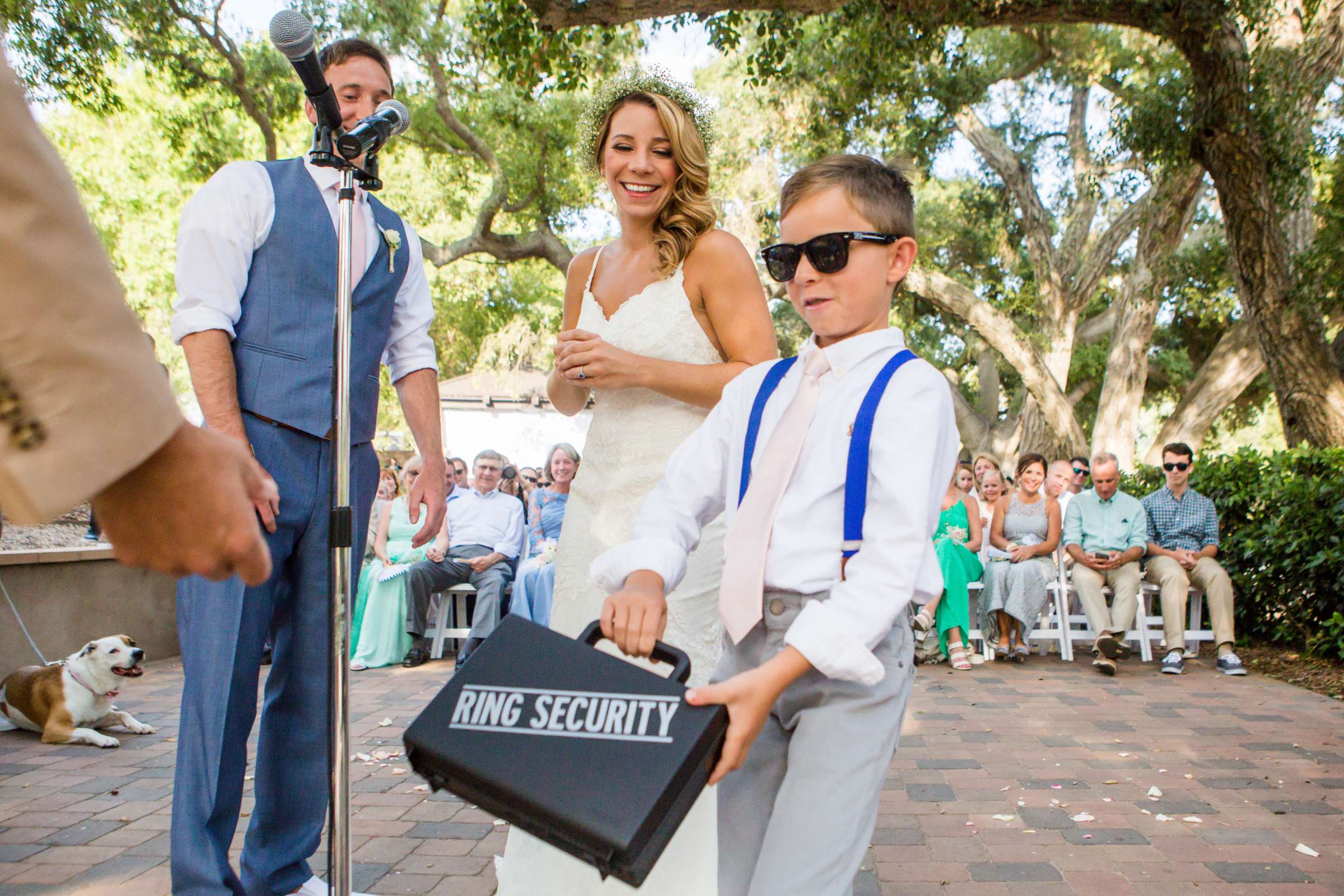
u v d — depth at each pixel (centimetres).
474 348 2445
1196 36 998
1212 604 698
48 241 46
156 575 759
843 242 171
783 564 165
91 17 1307
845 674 144
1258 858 328
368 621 717
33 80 1288
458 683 123
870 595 149
